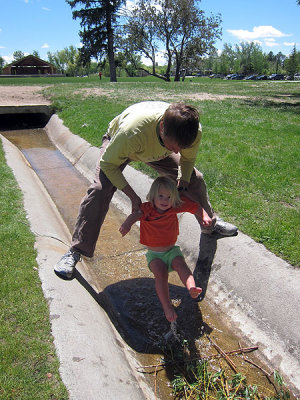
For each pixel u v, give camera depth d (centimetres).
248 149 720
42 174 769
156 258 322
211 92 1820
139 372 282
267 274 345
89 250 361
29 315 287
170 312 290
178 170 379
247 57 11212
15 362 245
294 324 299
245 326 327
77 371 241
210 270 393
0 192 535
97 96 1495
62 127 1102
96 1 3503
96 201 350
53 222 482
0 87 1858
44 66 7144
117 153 302
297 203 482
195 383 269
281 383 263
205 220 341
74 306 308
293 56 8150
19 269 346
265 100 1583
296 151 702
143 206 319
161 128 280
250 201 489
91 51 3647
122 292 380
